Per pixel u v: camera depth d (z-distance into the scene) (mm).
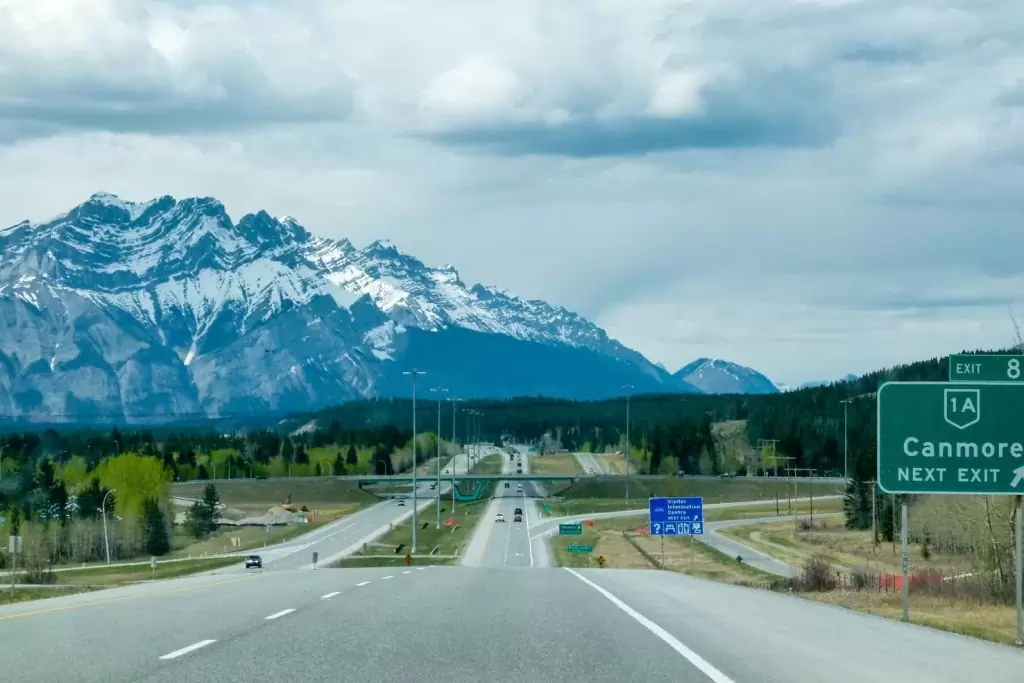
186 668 19047
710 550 180375
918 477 37625
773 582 98062
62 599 37469
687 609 34688
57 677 17953
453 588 42531
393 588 42062
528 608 32844
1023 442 37219
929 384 37719
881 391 37875
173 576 143375
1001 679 20875
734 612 34219
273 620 27609
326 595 37344
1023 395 37469
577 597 38625
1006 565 70938
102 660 19969
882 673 21047
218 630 25109
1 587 89562
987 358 37562
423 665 19891
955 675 21219
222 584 46125
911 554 158250
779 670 20797
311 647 22094
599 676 19062
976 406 37531
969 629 39312
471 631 25656
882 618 35406
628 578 58000
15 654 20812
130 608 31328
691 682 18656
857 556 161875
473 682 18094
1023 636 34750
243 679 17938
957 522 104062
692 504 130125
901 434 37750
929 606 56438
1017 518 36531
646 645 23859
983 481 37281
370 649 21922
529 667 19938
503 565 150125
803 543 193500
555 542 199750
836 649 24828
